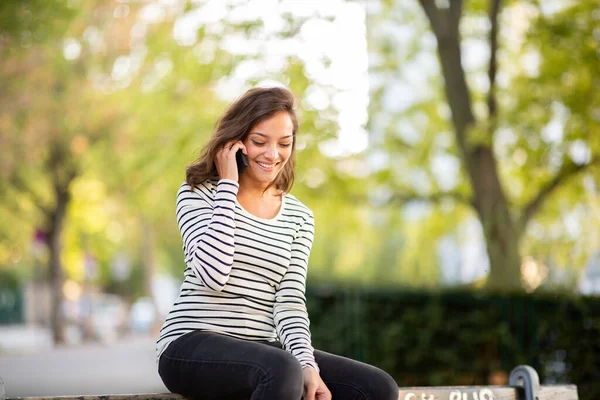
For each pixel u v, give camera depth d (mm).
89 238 39156
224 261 3385
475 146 12578
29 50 22562
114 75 24328
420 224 13797
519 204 13188
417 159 14445
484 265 9609
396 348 9141
